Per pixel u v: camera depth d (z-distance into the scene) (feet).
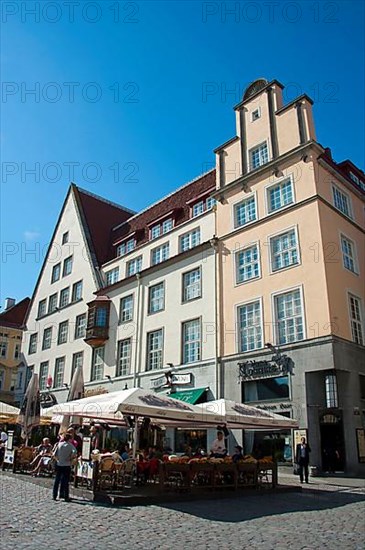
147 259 103.14
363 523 30.30
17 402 134.92
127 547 23.00
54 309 130.11
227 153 89.92
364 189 88.89
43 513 31.50
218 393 76.02
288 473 63.77
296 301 70.28
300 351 66.59
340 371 65.05
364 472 61.57
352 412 63.41
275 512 34.58
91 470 40.98
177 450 80.43
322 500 41.45
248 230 80.69
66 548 22.25
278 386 68.33
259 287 75.72
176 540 24.81
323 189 74.33
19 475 55.62
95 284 115.65
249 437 70.74
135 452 47.88
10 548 21.77
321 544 24.25
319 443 63.31
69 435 39.86
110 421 62.18
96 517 30.76
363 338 71.10
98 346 107.34
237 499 41.45
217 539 25.21
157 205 113.19
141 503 37.04
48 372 125.08
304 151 75.36
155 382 88.84
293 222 73.87
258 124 85.66
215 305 81.97
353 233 77.77
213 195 88.79
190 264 89.92
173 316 90.02
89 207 135.74
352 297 72.23
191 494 40.52
